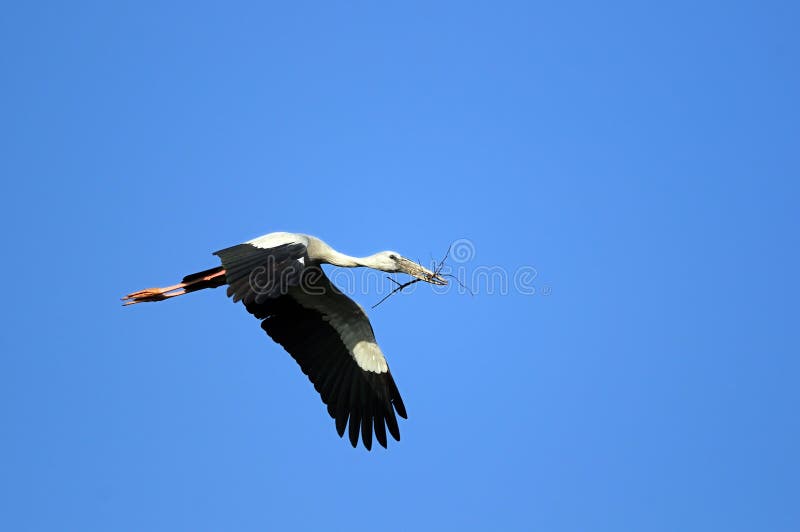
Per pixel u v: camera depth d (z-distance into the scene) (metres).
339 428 17.03
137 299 16.83
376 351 17.38
